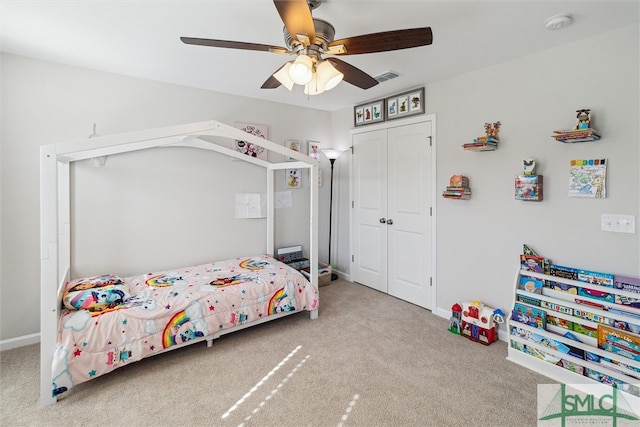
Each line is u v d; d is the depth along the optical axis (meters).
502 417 1.83
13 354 2.48
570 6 1.81
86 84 2.80
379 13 1.88
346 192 4.41
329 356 2.49
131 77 3.00
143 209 3.15
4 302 2.55
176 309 2.41
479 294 2.89
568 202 2.31
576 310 2.17
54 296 1.94
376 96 3.75
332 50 1.69
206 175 3.51
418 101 3.35
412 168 3.49
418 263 3.49
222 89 3.44
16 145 2.54
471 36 2.18
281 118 4.05
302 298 3.10
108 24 2.06
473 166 2.89
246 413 1.87
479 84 2.81
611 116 2.09
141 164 3.12
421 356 2.49
